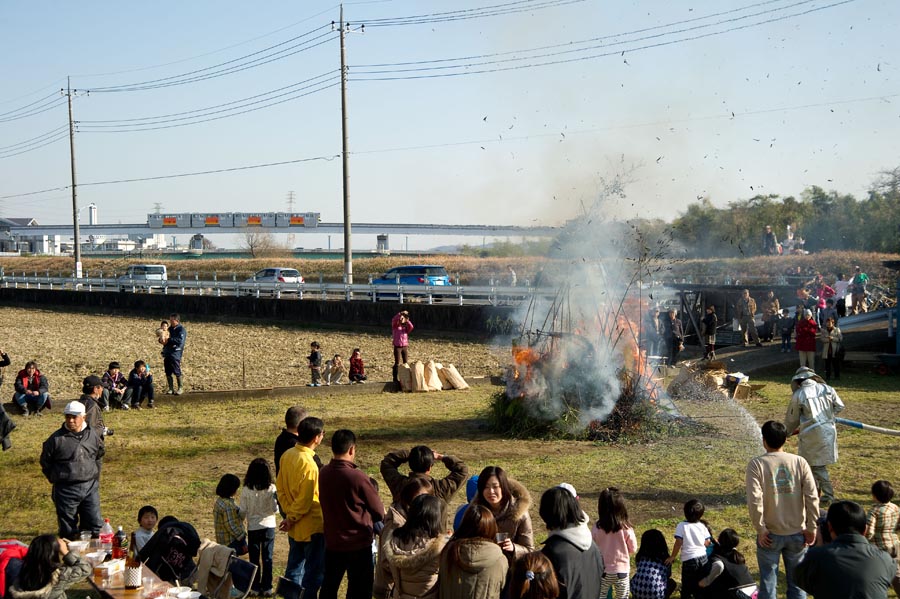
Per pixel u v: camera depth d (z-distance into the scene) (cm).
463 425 1638
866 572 535
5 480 1227
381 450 1416
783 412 1723
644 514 1011
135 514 1030
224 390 2073
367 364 2633
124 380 1903
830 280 3403
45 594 652
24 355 2905
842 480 1143
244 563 702
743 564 677
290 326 3816
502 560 518
